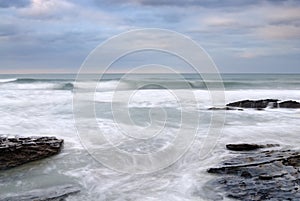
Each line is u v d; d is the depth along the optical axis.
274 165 6.52
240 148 7.87
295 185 5.60
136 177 6.38
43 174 6.50
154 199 5.40
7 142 7.25
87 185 6.01
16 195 5.53
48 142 7.63
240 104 15.85
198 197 5.43
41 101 15.84
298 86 30.52
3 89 22.12
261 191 5.43
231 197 5.33
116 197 5.51
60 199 5.40
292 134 9.60
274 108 15.48
